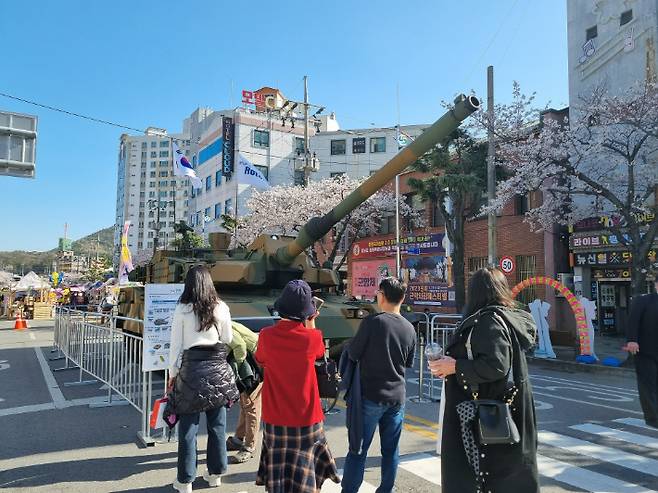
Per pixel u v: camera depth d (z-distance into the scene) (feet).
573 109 60.23
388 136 157.17
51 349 50.83
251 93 159.84
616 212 50.78
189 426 14.30
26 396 28.09
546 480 15.52
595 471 16.33
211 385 14.34
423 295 81.20
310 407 11.99
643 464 16.98
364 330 13.28
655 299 20.83
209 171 167.94
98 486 15.19
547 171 48.32
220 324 14.80
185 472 14.21
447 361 9.43
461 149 66.33
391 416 13.37
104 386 30.37
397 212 74.59
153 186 388.98
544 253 63.26
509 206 68.54
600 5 58.70
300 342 12.09
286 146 158.20
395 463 13.53
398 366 13.33
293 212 91.45
